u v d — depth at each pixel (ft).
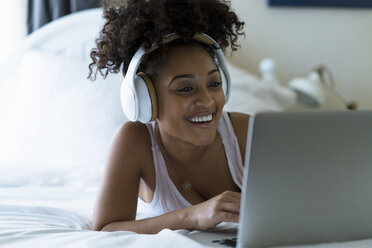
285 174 2.14
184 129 3.09
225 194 2.87
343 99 8.54
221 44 3.42
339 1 8.81
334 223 2.32
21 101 6.57
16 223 3.31
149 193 3.83
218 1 3.33
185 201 3.57
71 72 6.52
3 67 7.27
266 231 2.26
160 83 3.07
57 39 7.61
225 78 3.43
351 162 2.17
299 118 2.04
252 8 8.68
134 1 3.13
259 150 2.08
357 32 9.06
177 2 3.04
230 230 2.97
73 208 4.21
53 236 2.78
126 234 2.75
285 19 8.81
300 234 2.31
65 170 5.63
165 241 2.50
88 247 2.48
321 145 2.11
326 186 2.20
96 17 7.59
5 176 5.26
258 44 8.79
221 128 3.69
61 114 6.16
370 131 2.12
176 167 3.62
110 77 6.44
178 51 3.04
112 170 3.44
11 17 7.96
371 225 2.37
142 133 3.59
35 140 6.08
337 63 9.09
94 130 6.04
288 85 8.64
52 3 7.86
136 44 3.18
